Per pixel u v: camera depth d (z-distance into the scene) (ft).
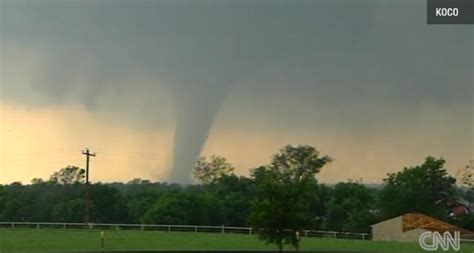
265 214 127.13
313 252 139.95
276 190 128.36
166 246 154.81
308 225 129.29
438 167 308.60
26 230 208.74
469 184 314.76
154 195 307.58
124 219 292.81
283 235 127.75
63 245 151.94
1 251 133.80
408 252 146.61
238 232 216.95
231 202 282.56
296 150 322.55
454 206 311.88
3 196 307.78
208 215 268.21
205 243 166.09
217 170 337.93
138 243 162.50
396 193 303.68
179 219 258.78
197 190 324.80
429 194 306.96
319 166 321.52
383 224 243.40
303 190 129.70
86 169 248.32
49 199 309.42
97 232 201.77
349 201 302.25
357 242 182.80
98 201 293.64
